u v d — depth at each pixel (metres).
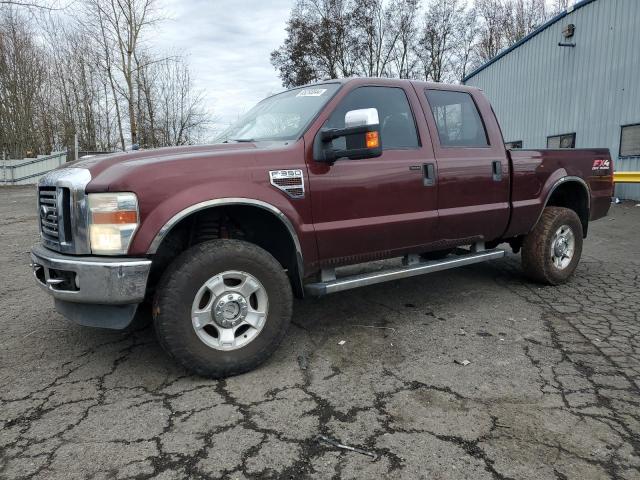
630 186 13.47
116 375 3.19
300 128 3.57
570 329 3.96
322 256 3.54
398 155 3.92
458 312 4.41
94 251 2.84
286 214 3.28
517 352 3.51
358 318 4.28
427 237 4.12
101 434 2.52
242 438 2.47
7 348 3.64
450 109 4.46
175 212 2.87
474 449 2.37
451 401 2.82
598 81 14.29
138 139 28.02
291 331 3.97
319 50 37.91
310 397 2.88
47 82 32.50
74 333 3.94
